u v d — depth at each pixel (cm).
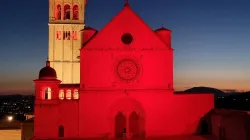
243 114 3603
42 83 4250
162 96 4431
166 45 4472
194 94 4528
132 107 4406
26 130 5034
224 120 4094
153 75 4428
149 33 4462
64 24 6662
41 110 4234
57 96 4278
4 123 5638
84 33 4500
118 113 4403
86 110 4297
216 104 7162
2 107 13088
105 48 4375
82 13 6750
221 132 4188
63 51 6650
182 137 4297
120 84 4375
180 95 4481
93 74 4344
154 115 4403
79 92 4306
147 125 4378
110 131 4316
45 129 4222
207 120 4550
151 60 4438
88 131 4284
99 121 4309
